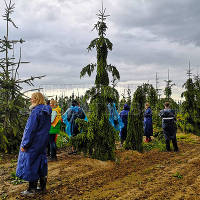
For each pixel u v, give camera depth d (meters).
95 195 3.84
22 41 7.34
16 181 4.54
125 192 3.96
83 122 6.52
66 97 14.38
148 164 6.05
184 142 10.03
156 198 3.65
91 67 6.90
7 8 7.38
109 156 6.38
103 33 7.01
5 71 7.23
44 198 3.72
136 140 7.85
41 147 3.79
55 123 6.30
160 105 13.77
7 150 7.09
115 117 7.07
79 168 5.46
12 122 7.25
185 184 4.32
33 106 3.90
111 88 6.61
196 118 12.09
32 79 7.40
